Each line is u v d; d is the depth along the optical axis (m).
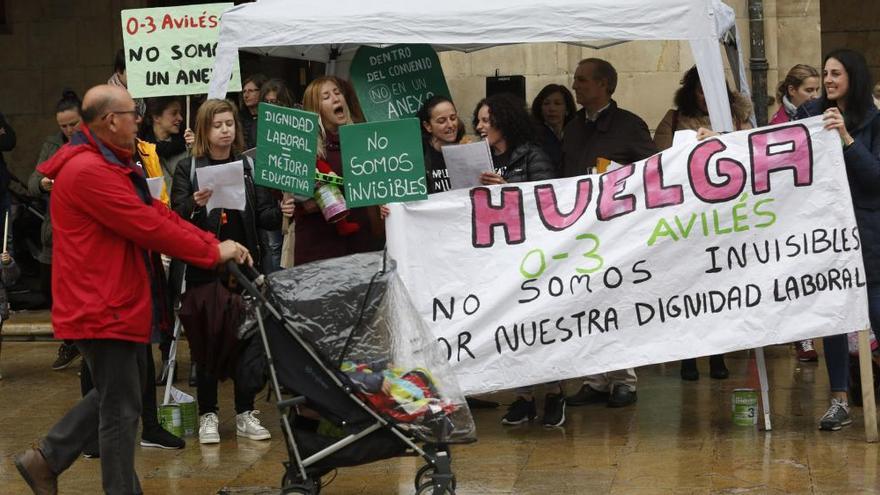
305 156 9.12
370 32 9.80
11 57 16.58
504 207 9.33
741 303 9.31
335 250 9.71
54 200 7.43
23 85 16.56
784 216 9.31
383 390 7.43
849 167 9.39
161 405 10.20
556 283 9.30
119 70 12.49
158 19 10.86
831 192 9.28
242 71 16.58
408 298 7.66
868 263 9.45
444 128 10.34
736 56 11.70
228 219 9.64
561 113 12.53
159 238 7.34
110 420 7.51
